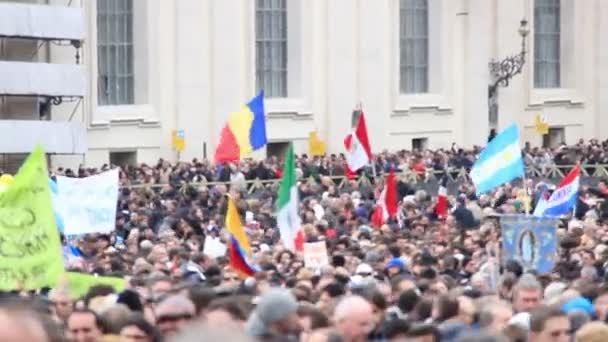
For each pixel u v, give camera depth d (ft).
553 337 134.62
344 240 283.18
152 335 130.52
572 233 287.48
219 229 343.26
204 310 134.51
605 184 503.61
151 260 239.91
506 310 150.82
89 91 581.53
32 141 539.70
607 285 178.81
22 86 540.52
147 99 602.85
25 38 546.26
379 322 149.18
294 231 260.01
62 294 157.89
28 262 178.50
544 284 214.07
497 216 306.35
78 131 553.64
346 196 420.77
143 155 601.62
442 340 136.56
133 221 381.81
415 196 445.78
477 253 252.21
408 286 175.32
